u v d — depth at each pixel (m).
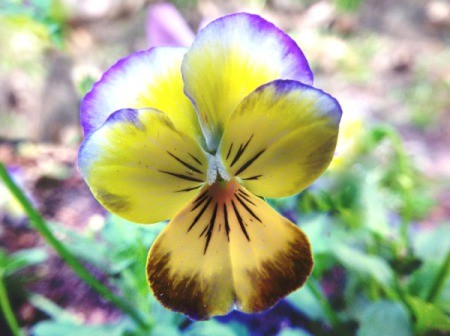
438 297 0.09
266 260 0.05
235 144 0.05
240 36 0.05
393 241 0.10
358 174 0.11
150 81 0.05
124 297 0.11
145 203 0.05
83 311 0.12
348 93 0.26
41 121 0.20
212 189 0.05
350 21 0.33
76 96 0.20
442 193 0.18
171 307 0.05
